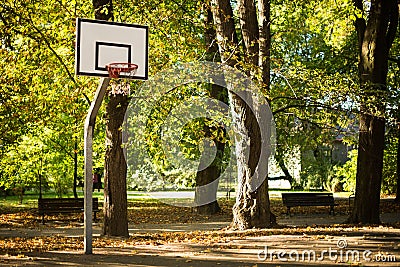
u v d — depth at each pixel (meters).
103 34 12.41
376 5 18.08
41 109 16.05
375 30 18.08
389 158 33.16
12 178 27.08
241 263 10.80
